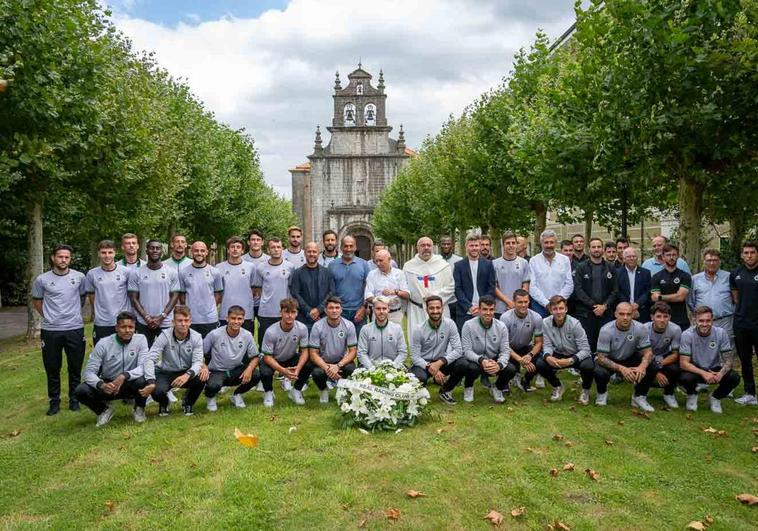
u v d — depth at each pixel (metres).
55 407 7.80
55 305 7.81
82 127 12.56
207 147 25.78
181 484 5.28
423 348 8.12
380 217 50.78
